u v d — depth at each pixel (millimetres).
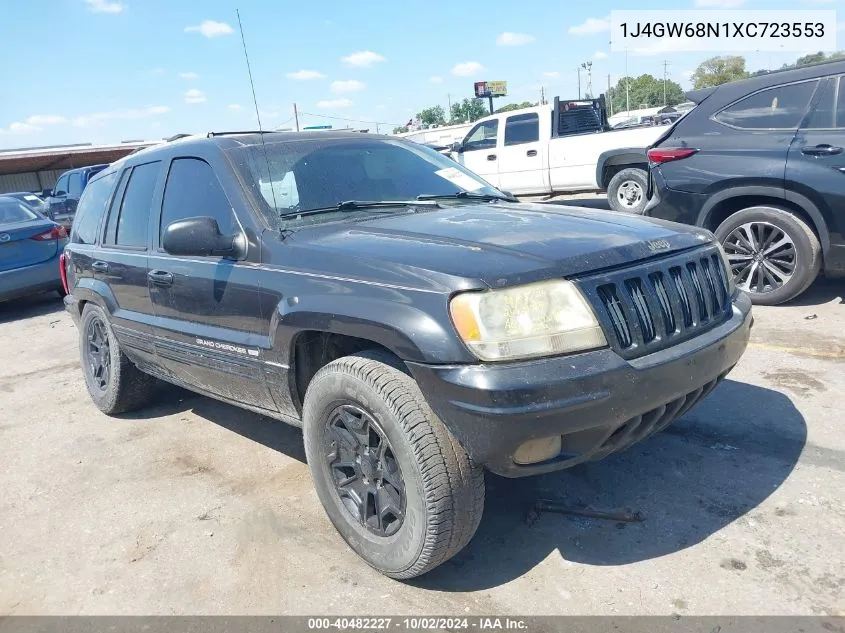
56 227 9297
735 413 3939
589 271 2486
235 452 4094
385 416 2545
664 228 3041
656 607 2492
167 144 4195
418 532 2529
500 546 2938
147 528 3312
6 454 4375
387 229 2990
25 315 9266
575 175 11820
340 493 2904
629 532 2949
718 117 5988
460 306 2342
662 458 3518
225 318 3289
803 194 5445
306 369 3064
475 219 3119
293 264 2924
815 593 2486
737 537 2840
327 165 3605
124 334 4273
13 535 3359
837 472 3252
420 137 27797
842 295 6020
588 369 2328
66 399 5391
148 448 4258
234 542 3129
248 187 3326
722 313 2949
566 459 2494
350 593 2715
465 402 2312
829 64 5488
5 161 29062
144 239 4039
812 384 4238
